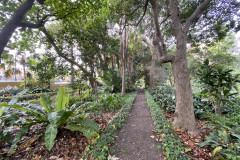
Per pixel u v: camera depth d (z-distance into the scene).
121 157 1.82
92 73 4.14
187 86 2.57
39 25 3.76
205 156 1.70
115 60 13.05
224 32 4.65
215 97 3.28
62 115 2.20
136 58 14.14
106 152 1.91
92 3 3.35
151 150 1.96
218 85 3.12
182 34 2.63
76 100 5.02
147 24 6.25
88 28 3.88
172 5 2.77
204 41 5.58
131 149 2.01
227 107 3.61
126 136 2.47
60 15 3.61
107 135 2.31
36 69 4.05
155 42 3.27
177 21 2.70
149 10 5.12
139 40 12.70
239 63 8.88
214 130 2.26
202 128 2.71
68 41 3.76
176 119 2.71
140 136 2.45
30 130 2.73
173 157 1.67
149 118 3.66
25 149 2.07
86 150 1.92
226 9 3.98
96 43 4.05
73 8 3.41
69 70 4.03
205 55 7.84
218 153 1.73
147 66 12.62
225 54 7.76
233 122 2.53
